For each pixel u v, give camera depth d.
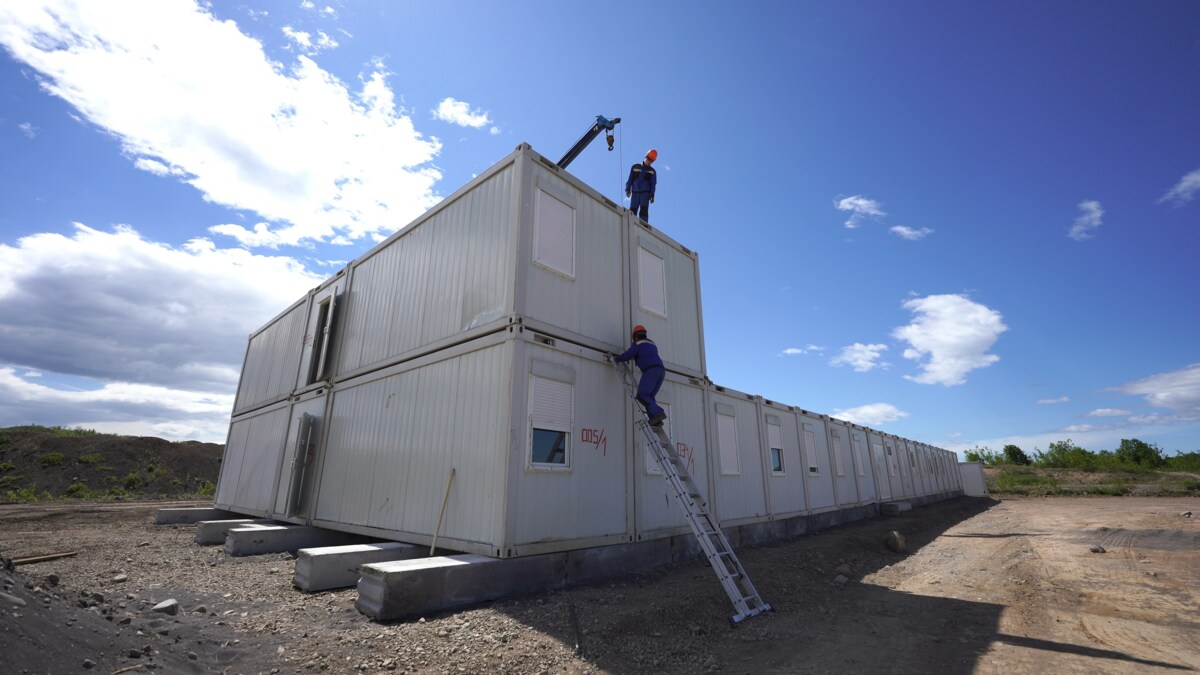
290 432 14.05
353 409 11.60
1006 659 5.38
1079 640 6.04
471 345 8.52
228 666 4.57
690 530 10.40
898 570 11.29
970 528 18.98
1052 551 12.58
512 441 7.37
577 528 8.09
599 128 15.96
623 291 10.38
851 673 4.99
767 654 5.57
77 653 3.87
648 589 7.52
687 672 4.99
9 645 3.49
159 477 29.64
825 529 16.92
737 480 12.81
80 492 25.62
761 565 9.93
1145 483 36.78
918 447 30.55
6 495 22.84
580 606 6.48
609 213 10.50
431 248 10.54
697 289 13.10
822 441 18.69
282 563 9.23
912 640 6.06
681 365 11.72
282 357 16.38
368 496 10.24
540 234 8.67
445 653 4.95
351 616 6.00
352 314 12.92
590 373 9.02
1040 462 51.53
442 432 8.73
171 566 8.83
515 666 4.76
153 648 4.50
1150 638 6.08
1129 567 10.30
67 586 6.96
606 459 8.91
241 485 16.45
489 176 9.37
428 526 8.45
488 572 6.76
